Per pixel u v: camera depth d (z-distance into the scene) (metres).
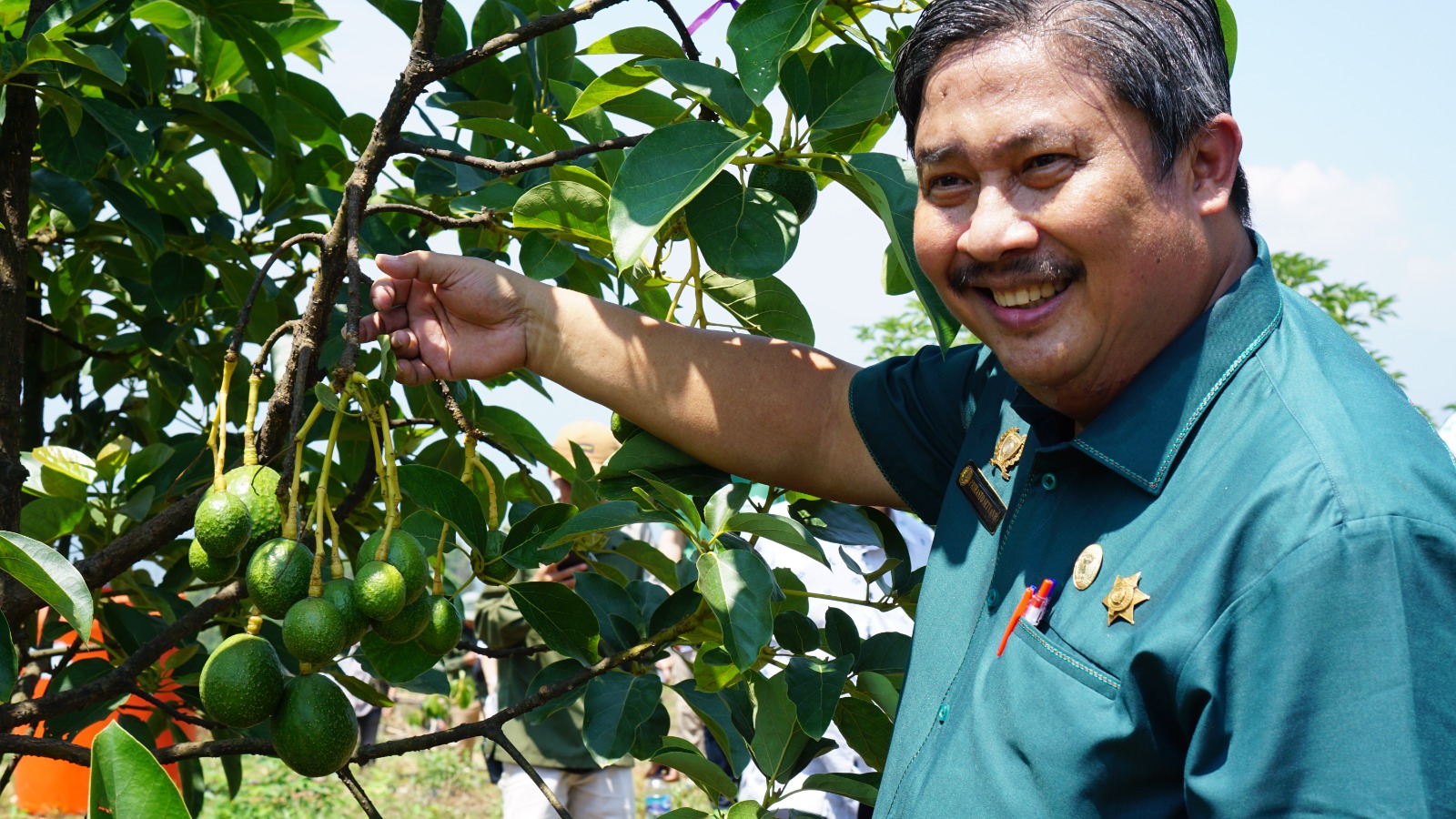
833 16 2.08
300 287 2.73
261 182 3.27
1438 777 1.06
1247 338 1.31
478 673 7.38
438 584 1.62
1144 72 1.24
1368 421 1.19
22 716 1.84
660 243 2.08
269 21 2.39
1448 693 1.08
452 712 10.31
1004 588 1.45
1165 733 1.23
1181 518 1.26
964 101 1.30
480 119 2.20
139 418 3.18
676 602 2.01
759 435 1.94
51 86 2.08
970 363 1.87
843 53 1.83
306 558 1.41
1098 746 1.25
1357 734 1.08
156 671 2.32
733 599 1.71
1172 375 1.33
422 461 2.54
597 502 2.28
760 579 1.74
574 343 1.91
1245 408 1.27
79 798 6.50
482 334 1.90
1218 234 1.39
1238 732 1.14
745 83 1.65
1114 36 1.25
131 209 2.31
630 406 1.93
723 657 1.99
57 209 2.49
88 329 3.17
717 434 1.94
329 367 2.28
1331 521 1.12
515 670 5.60
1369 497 1.12
